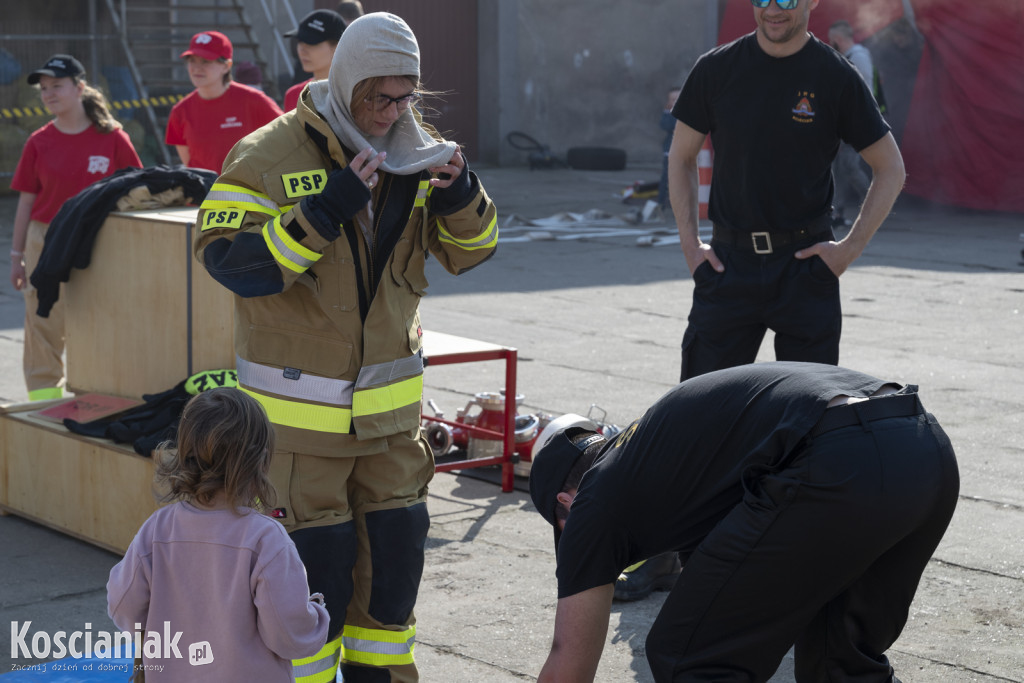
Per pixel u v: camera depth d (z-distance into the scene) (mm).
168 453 2906
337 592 3219
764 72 4371
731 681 2768
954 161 17406
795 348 4551
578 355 8320
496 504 5441
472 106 22531
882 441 2678
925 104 17453
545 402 7016
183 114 7156
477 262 3508
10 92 16766
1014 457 6086
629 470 2779
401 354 3314
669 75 23578
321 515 3209
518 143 22484
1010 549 4875
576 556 2768
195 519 2682
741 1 18516
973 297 10609
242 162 3100
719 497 2785
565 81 22703
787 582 2682
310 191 3121
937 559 4770
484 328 9172
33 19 17516
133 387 5141
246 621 2674
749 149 4418
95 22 17531
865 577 2916
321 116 3146
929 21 17156
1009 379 7719
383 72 3018
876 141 4461
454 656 3898
